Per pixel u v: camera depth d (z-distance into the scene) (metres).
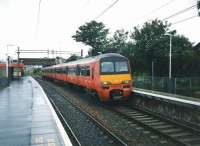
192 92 27.92
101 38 54.53
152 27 37.66
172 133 10.93
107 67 17.88
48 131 9.84
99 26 54.84
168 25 38.31
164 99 14.37
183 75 37.94
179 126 11.74
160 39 37.19
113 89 17.69
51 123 11.11
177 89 28.81
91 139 10.16
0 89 28.05
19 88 29.52
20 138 8.96
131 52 38.22
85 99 22.11
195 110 12.21
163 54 36.81
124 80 17.92
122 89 17.91
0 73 35.22
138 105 17.61
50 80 56.81
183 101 13.07
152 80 31.45
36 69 137.12
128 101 19.19
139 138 10.29
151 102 15.98
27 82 43.78
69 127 11.41
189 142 9.73
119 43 48.47
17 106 15.68
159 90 30.19
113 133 10.47
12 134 9.47
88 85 20.28
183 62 37.72
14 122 11.34
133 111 16.05
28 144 8.30
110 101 19.78
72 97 23.64
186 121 12.81
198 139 10.04
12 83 40.50
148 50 36.97
